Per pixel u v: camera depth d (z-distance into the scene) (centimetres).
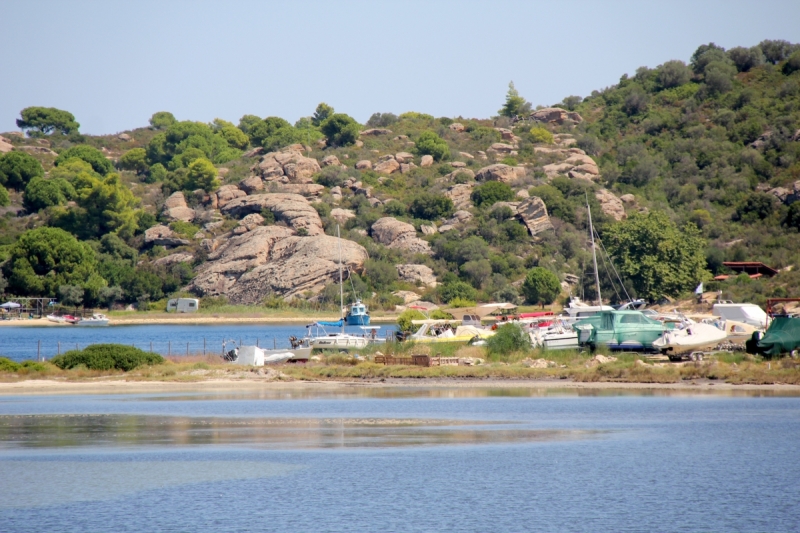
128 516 9306
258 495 10119
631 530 8662
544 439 13488
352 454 12450
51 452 12769
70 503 9862
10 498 10106
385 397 19125
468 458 12075
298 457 12256
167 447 13088
